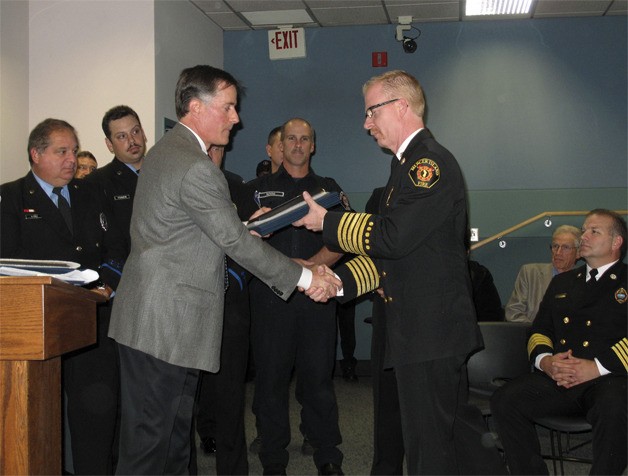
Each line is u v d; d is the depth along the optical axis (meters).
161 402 2.04
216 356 2.11
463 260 2.22
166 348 2.01
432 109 6.64
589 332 3.00
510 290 6.16
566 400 2.88
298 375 3.51
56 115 5.38
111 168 3.13
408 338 2.14
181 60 5.83
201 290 2.07
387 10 6.29
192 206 2.03
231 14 6.36
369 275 2.50
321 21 6.59
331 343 3.22
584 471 3.38
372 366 2.67
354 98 6.73
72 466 3.13
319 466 3.20
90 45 5.38
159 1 5.41
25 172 5.30
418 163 2.14
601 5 6.16
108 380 2.85
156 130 5.33
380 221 2.16
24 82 5.33
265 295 3.18
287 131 3.46
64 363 2.84
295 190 3.46
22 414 1.58
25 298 1.56
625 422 2.62
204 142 2.27
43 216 2.76
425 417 2.14
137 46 5.33
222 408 2.81
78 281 1.78
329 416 3.20
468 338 2.17
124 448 2.05
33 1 5.42
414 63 6.66
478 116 6.59
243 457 2.84
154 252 2.05
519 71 6.55
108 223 2.96
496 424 2.91
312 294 2.33
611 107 6.48
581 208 6.29
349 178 6.74
